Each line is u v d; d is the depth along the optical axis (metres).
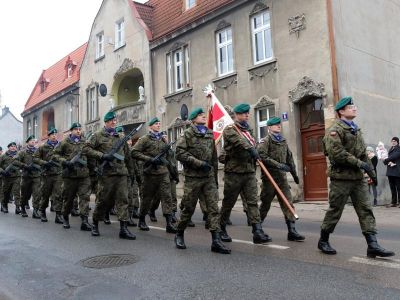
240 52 16.53
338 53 13.69
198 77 18.52
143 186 8.94
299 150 14.44
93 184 12.24
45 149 11.20
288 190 7.72
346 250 6.50
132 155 8.72
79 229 9.52
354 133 5.98
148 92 21.53
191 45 19.02
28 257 6.78
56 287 5.15
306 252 6.39
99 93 25.91
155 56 21.39
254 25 16.36
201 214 12.31
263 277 5.11
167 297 4.54
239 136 6.94
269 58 15.68
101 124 25.50
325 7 13.78
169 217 8.83
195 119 6.82
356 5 14.92
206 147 6.76
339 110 6.07
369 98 14.90
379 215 10.94
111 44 24.91
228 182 7.17
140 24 22.27
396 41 16.97
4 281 5.52
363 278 4.95
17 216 12.55
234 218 11.11
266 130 15.63
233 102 16.72
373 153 13.55
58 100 31.44
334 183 6.03
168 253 6.62
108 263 6.13
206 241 7.66
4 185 13.60
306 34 14.26
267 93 15.43
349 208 12.12
